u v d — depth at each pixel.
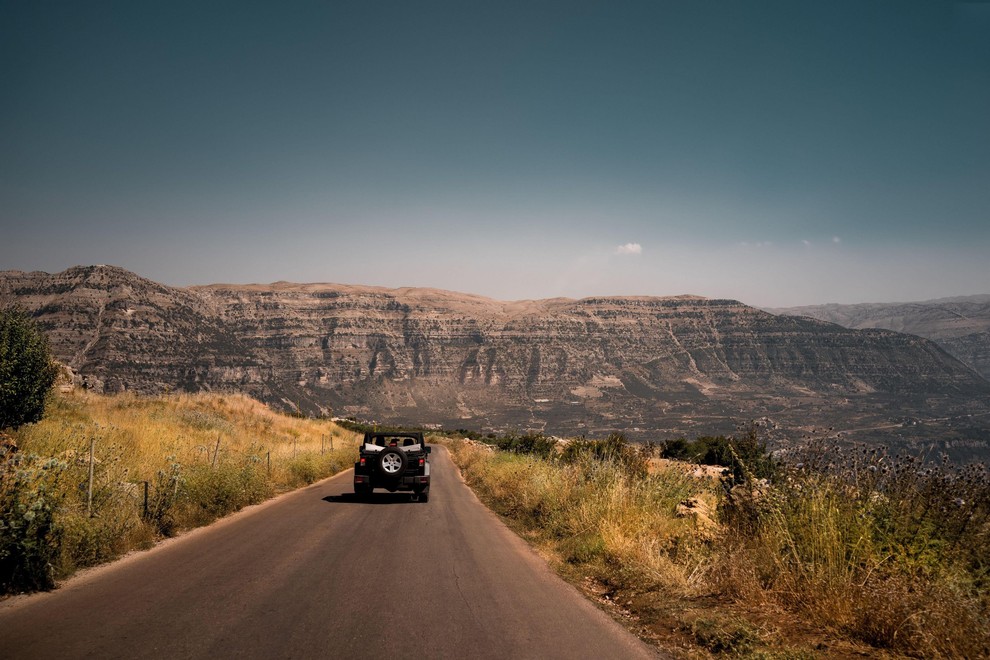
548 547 10.16
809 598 5.82
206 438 25.05
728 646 5.14
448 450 58.72
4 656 4.49
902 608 5.13
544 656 4.90
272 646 4.84
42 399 15.94
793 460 7.81
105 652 4.61
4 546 6.32
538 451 29.92
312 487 19.83
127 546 8.74
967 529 6.23
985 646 4.59
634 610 6.50
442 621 5.71
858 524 6.39
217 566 7.79
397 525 11.84
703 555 7.52
